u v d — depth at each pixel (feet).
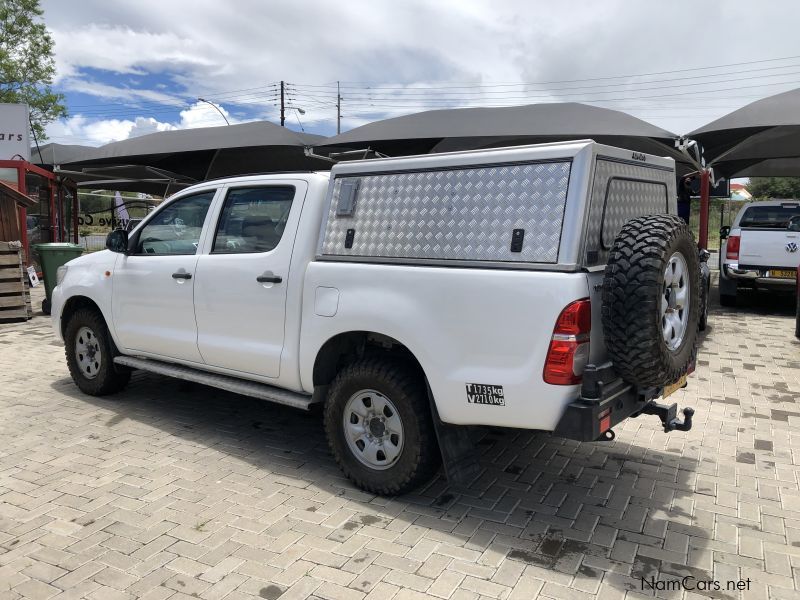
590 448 15.33
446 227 11.44
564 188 10.37
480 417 10.98
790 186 140.26
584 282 10.18
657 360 10.18
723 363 24.32
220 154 44.06
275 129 38.75
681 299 11.55
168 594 9.41
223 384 15.14
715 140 35.27
